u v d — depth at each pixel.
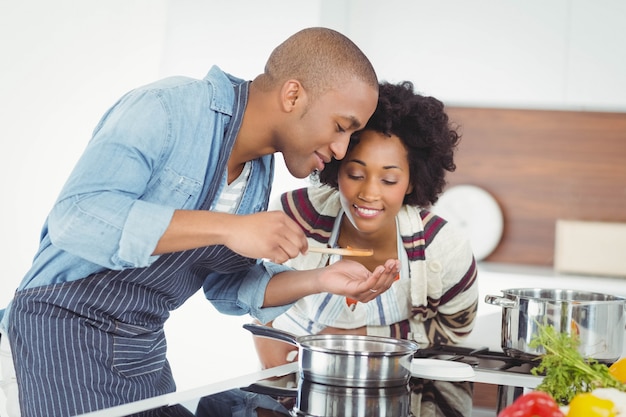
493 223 3.80
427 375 1.38
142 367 1.50
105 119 1.42
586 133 3.77
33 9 3.53
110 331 1.45
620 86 3.54
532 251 3.83
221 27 3.46
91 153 1.29
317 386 1.24
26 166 3.56
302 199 1.88
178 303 1.59
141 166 1.31
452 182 3.88
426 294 1.83
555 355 1.05
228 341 3.42
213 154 1.42
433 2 3.66
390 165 1.69
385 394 1.21
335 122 1.41
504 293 1.53
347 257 1.85
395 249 1.83
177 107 1.36
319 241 1.86
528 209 3.83
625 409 0.90
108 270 1.42
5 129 3.56
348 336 1.37
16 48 3.54
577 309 1.40
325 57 1.38
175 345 3.44
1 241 3.59
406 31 3.68
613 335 1.41
